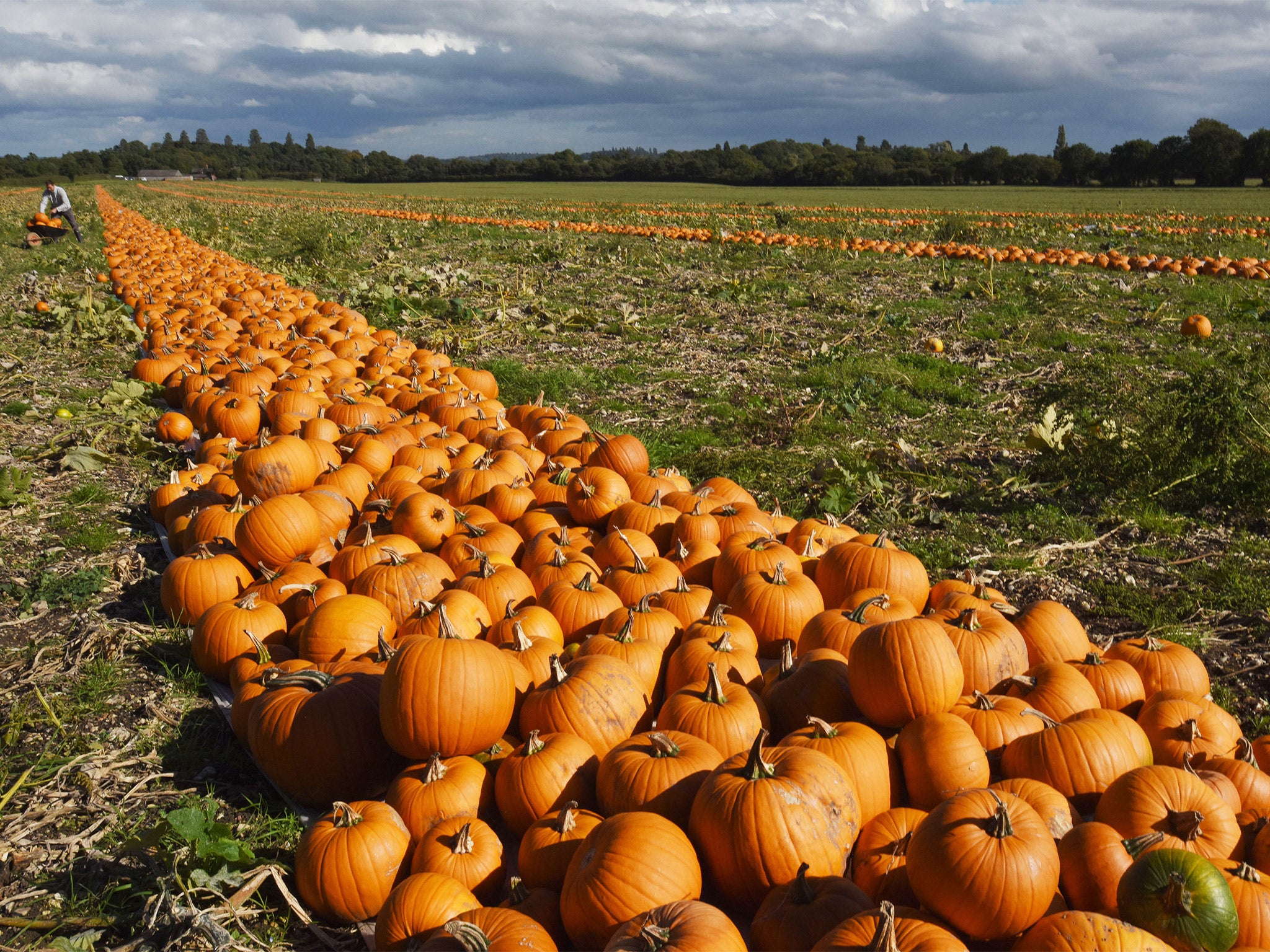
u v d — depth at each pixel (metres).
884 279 19.05
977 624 4.13
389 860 3.16
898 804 3.46
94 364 11.99
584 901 2.73
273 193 84.56
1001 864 2.61
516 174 147.25
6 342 13.23
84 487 7.50
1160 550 6.40
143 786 3.99
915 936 2.49
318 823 3.29
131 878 3.43
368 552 5.17
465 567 5.20
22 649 5.11
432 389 9.26
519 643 4.15
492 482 6.36
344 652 4.31
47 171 157.88
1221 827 3.05
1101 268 20.94
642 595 4.83
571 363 12.03
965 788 3.28
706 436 8.96
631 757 3.28
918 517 7.03
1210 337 12.98
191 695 4.70
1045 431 7.72
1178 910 2.51
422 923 2.83
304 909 3.27
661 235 29.44
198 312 13.16
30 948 3.10
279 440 6.56
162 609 5.55
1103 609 5.59
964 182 114.88
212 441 7.86
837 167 117.00
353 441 7.37
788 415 9.15
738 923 3.06
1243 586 5.75
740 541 5.23
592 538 5.91
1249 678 4.86
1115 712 3.62
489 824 3.55
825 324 14.27
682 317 15.06
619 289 17.73
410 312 14.99
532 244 26.20
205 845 3.21
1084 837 2.92
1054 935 2.51
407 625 4.44
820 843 2.88
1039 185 109.75
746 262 21.22
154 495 6.83
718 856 2.91
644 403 10.13
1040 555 6.28
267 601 4.92
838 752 3.26
